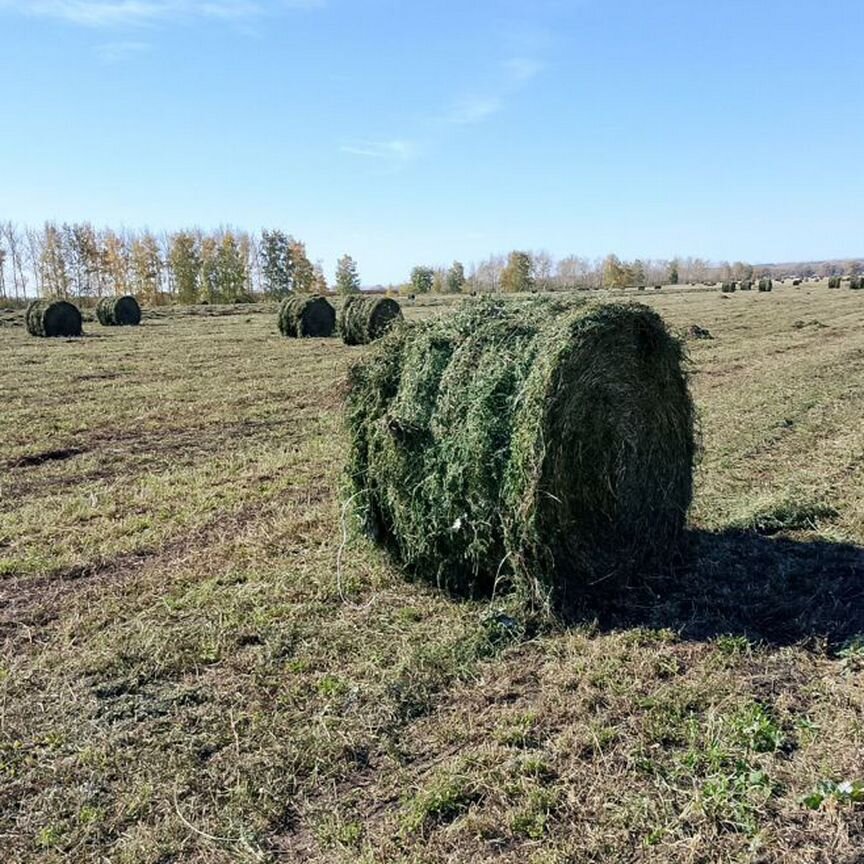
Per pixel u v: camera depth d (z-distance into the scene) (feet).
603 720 12.57
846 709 12.62
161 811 10.87
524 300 18.62
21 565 19.80
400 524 18.45
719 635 15.33
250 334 92.89
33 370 58.13
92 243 235.20
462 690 13.75
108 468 30.30
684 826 10.14
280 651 15.20
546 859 9.64
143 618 16.72
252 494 26.22
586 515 16.90
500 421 16.62
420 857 9.84
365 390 19.29
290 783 11.42
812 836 9.86
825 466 27.14
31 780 11.55
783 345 65.92
